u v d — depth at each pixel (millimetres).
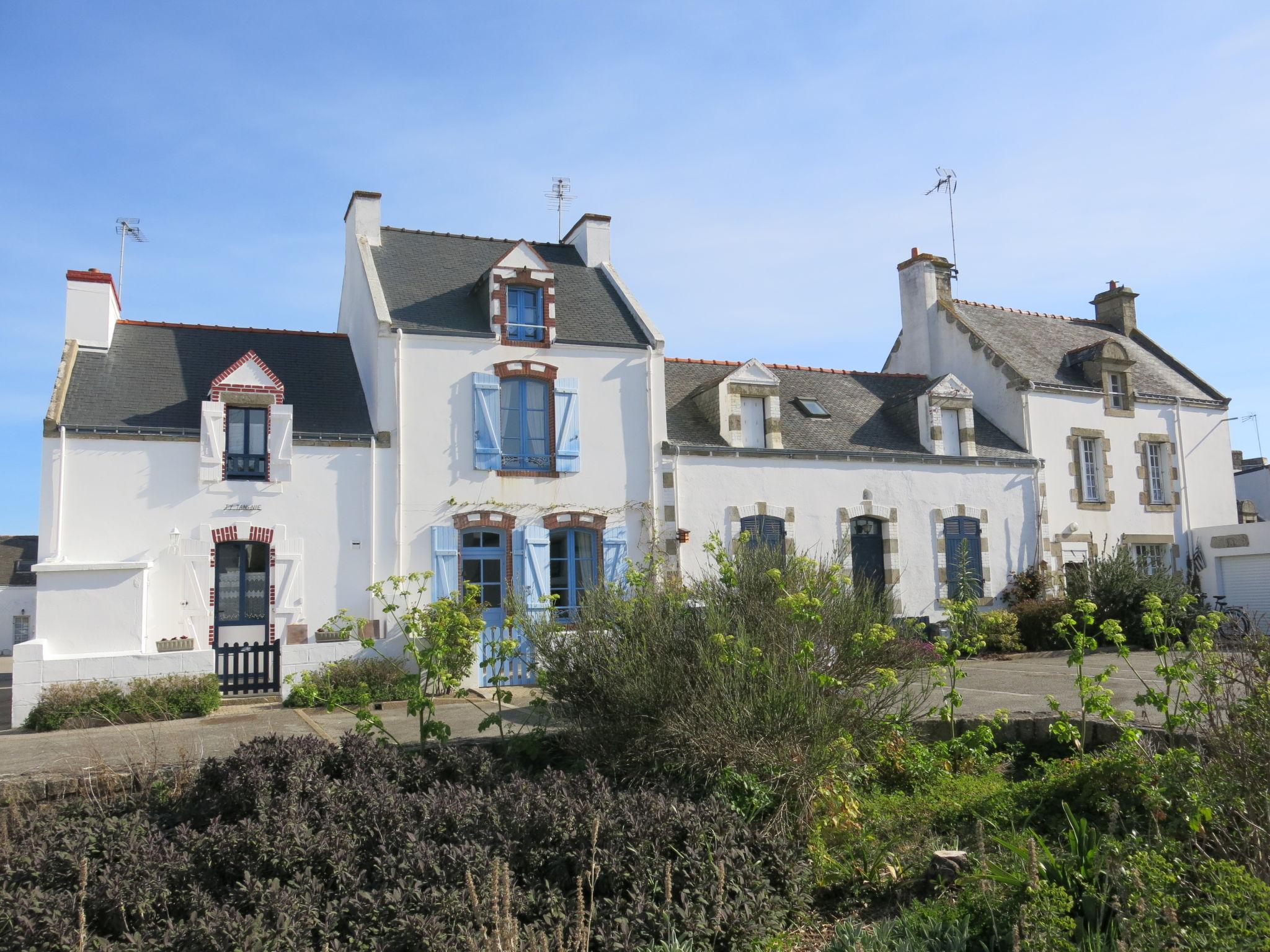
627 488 18281
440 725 8031
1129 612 20156
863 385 23922
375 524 16391
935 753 8164
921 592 20547
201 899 5199
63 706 13086
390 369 16938
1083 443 23578
